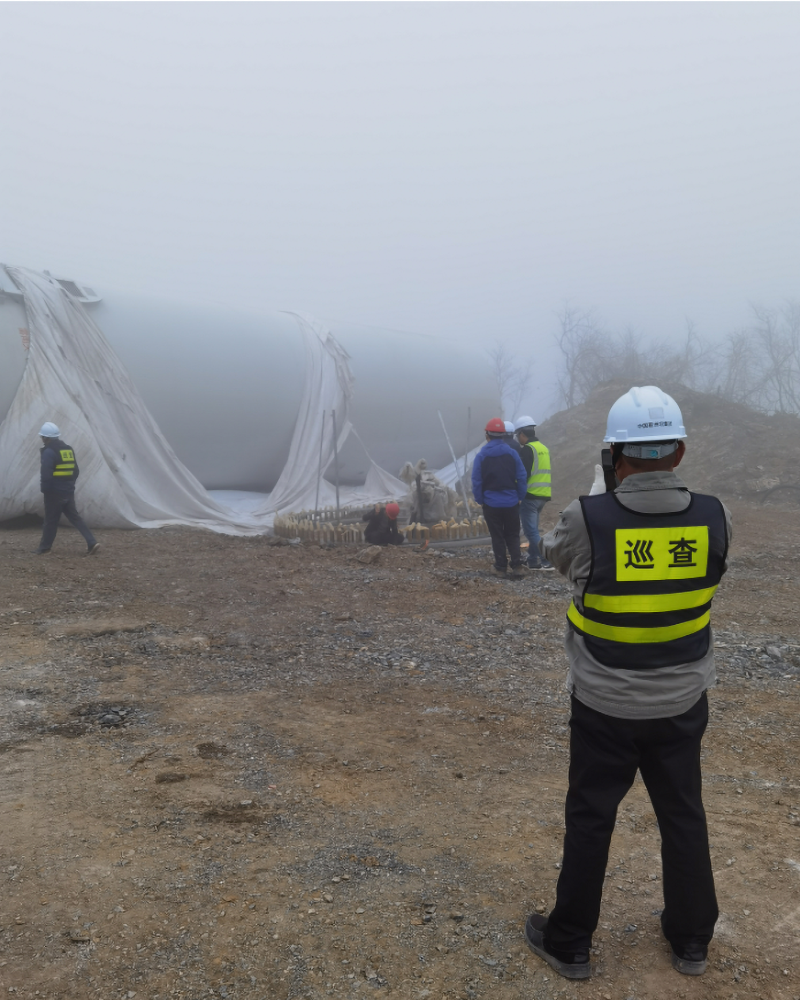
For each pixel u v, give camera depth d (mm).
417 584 8820
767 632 6863
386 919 2760
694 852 2453
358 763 4160
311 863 3131
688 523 2363
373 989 2412
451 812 3613
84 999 2342
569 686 2537
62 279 13492
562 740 4566
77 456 12109
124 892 2889
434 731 4664
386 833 3398
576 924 2457
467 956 2574
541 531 13844
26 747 4238
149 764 4062
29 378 12000
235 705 4996
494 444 9344
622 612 2357
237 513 14461
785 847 3297
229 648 6266
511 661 6121
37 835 3289
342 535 11891
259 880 2992
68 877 2977
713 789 3904
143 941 2613
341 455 17844
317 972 2484
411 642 6578
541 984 2451
